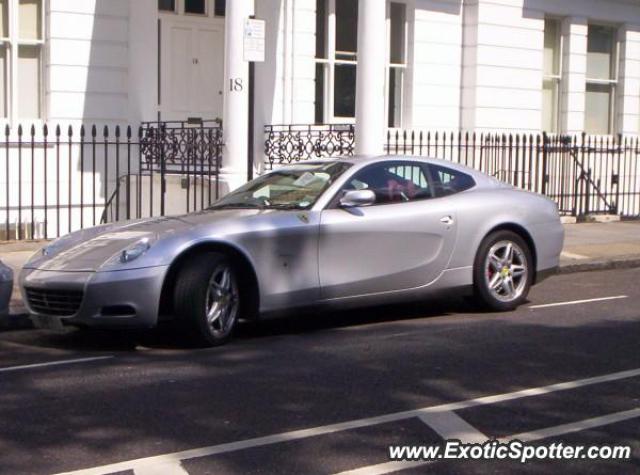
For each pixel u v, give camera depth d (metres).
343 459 5.49
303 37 16.97
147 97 15.83
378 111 14.56
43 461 5.48
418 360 7.90
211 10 17.19
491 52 19.19
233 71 13.80
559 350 8.26
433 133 18.84
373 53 14.45
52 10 14.86
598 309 10.36
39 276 8.42
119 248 8.30
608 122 21.86
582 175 19.38
